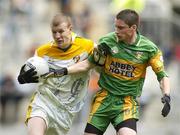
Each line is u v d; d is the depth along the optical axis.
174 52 58.88
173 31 59.69
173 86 56.22
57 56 25.58
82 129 46.62
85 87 26.05
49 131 25.92
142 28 57.66
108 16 62.25
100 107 25.03
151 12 57.66
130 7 41.44
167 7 61.78
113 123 25.03
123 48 24.62
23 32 61.72
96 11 64.19
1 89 54.47
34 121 25.09
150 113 54.25
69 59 25.56
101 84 25.11
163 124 53.03
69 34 25.23
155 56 24.69
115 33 24.50
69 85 25.69
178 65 58.09
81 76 25.73
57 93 25.73
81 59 25.62
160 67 24.53
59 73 25.20
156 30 58.09
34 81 25.14
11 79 54.75
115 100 24.88
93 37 57.97
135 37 24.66
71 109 25.92
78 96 25.97
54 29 25.03
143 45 24.64
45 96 25.72
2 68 58.31
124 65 24.69
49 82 25.61
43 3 64.88
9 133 51.59
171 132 51.00
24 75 24.94
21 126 54.19
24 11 62.38
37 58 25.20
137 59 24.64
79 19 57.19
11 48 60.81
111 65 24.80
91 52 25.64
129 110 24.77
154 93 55.06
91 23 58.19
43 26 63.19
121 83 24.77
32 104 25.67
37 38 60.97
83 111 46.81
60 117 25.78
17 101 54.84
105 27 60.06
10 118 54.97
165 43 58.59
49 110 25.52
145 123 53.09
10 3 61.97
